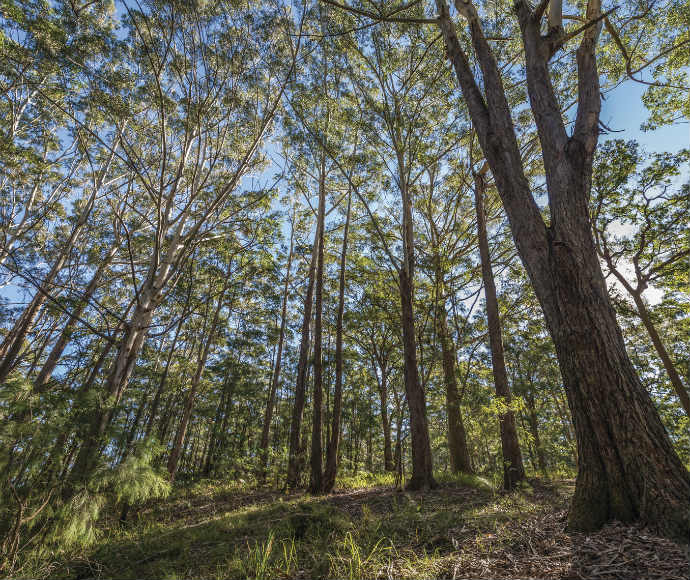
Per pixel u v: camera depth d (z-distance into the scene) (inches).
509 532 167.0
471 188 606.5
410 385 395.5
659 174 496.1
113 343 353.4
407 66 500.4
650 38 465.7
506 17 439.8
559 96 519.5
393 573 141.7
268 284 677.9
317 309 502.3
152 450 248.8
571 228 178.5
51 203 693.9
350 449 998.4
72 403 230.8
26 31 391.9
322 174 584.7
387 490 396.8
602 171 529.0
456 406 454.0
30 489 203.2
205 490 519.5
